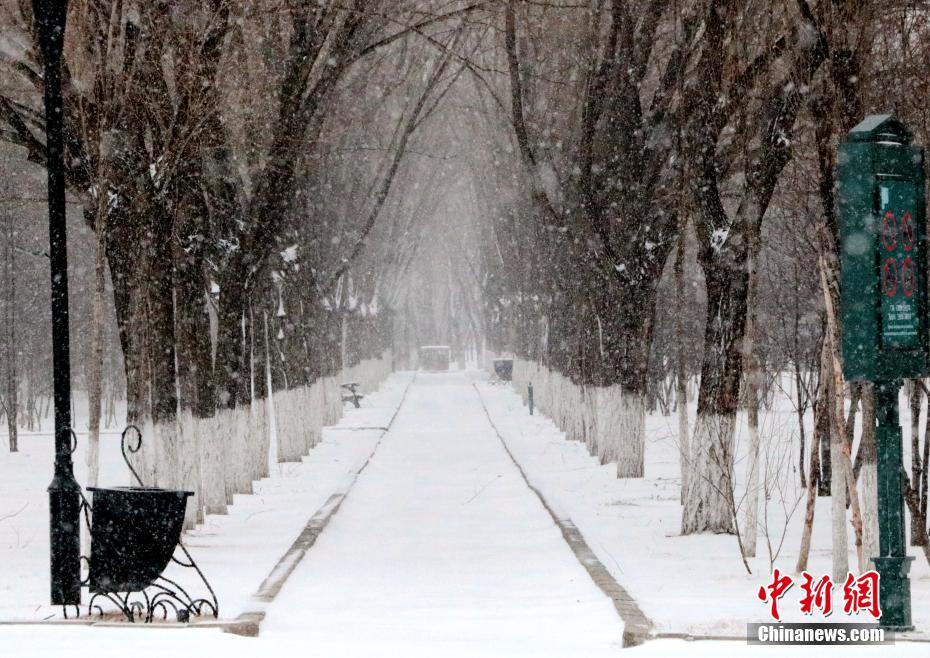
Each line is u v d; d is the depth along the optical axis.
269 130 93.62
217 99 66.75
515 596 47.31
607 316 107.00
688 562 53.06
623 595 43.62
